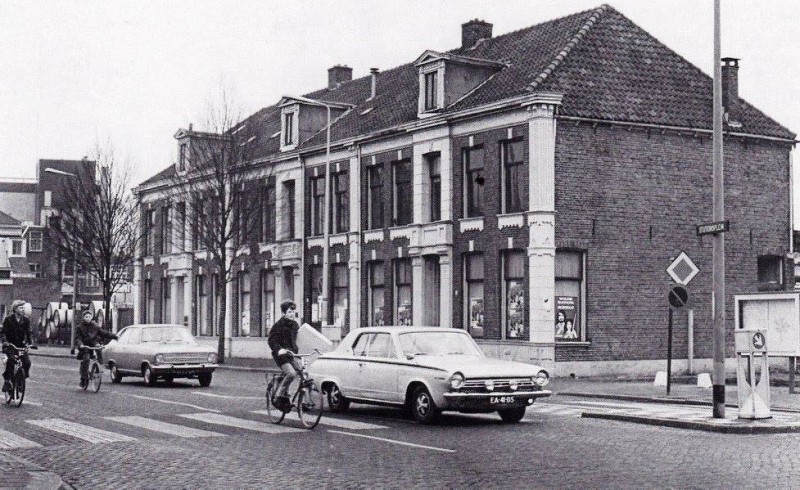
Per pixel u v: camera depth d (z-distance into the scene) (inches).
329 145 1565.0
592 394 980.6
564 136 1295.5
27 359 832.3
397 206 1556.3
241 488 431.2
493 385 668.1
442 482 441.7
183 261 2129.7
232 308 1971.0
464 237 1398.9
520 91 1320.1
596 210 1311.5
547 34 1497.3
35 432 634.2
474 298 1397.6
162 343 1115.3
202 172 1747.0
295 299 1784.0
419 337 724.0
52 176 4352.9
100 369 996.6
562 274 1295.5
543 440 590.6
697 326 1380.4
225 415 740.7
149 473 473.1
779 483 432.5
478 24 1665.8
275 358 671.8
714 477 450.0
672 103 1384.1
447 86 1441.9
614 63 1390.3
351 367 745.0
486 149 1365.7
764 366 685.3
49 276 3597.4
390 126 1546.5
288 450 548.7
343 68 2079.2
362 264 1614.2
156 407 810.2
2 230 4156.0
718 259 694.5
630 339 1325.0
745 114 1455.5
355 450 548.1
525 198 1298.0
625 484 432.8
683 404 879.1
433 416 672.4
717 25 709.9
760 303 982.4
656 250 1352.1
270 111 2110.0
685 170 1381.6
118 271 2239.2
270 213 1877.5
